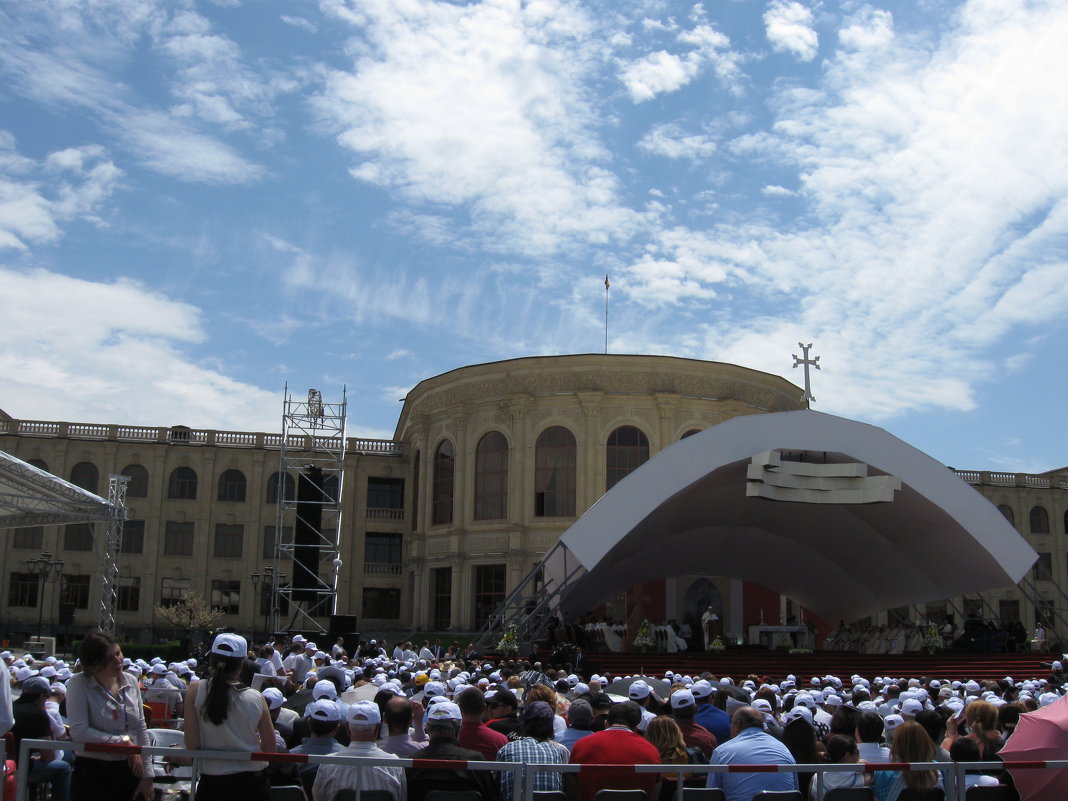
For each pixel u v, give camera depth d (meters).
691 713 10.77
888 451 34.09
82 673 8.16
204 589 66.19
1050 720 9.48
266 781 7.79
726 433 33.34
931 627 40.09
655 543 46.12
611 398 56.59
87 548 65.62
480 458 58.38
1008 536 34.25
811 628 49.53
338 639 36.72
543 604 38.94
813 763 9.48
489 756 9.53
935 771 8.56
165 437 67.75
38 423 67.06
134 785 8.05
